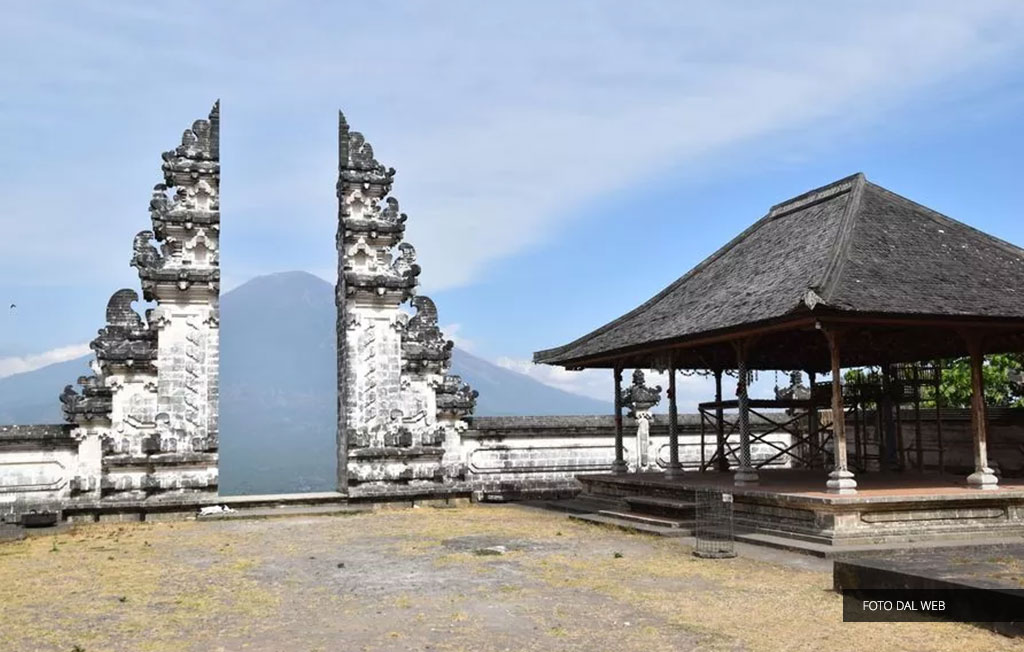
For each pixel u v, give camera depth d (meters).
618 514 24.34
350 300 29.70
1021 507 19.23
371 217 30.30
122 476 26.44
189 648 11.41
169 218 27.62
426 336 30.58
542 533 22.20
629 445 33.16
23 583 16.14
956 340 24.09
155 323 27.17
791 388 35.47
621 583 15.19
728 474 27.41
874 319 18.11
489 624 12.35
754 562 16.92
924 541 17.98
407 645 11.31
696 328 21.30
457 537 21.73
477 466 31.17
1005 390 36.09
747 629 11.84
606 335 27.33
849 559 15.56
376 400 29.58
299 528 24.19
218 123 28.67
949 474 25.25
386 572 16.80
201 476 27.22
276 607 13.76
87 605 14.12
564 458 32.22
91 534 23.50
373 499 28.95
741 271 24.11
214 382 27.67
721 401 27.81
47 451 25.78
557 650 11.00
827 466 29.69
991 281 19.88
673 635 11.59
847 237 20.27
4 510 25.14
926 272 19.70
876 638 11.20
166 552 19.98
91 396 26.53
